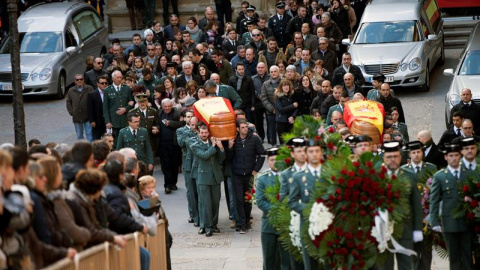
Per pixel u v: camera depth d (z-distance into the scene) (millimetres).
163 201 21500
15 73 16172
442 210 13961
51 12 33281
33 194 8875
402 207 12164
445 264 16406
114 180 11102
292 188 12578
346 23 32281
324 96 22828
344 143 13641
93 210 10102
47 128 27969
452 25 35969
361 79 25297
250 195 16766
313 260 12578
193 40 30891
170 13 38125
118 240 9938
